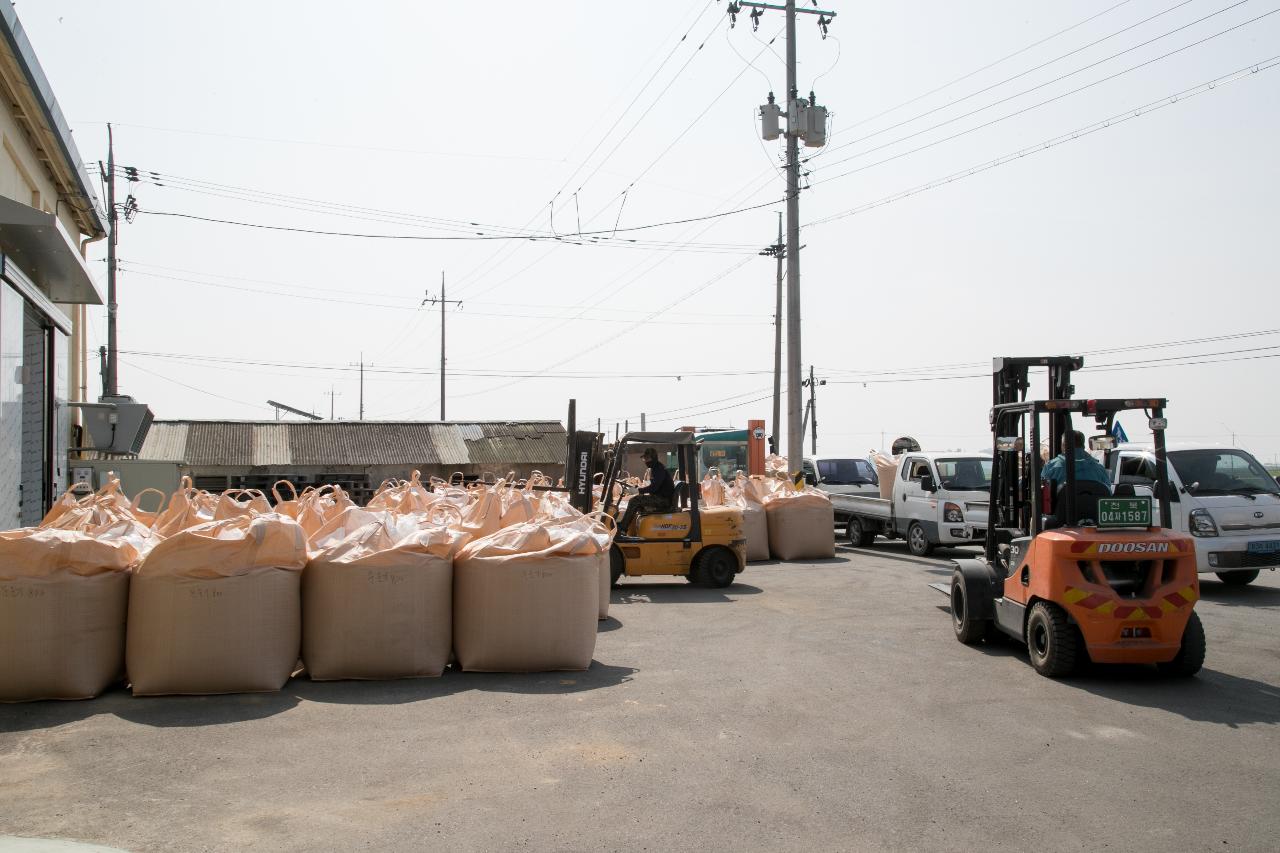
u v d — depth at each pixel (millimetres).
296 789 5309
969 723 6961
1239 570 14117
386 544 7988
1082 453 9102
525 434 38469
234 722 6523
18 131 15234
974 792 5520
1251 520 13641
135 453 21594
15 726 6328
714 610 12305
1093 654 8094
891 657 9289
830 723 6902
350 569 7750
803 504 18688
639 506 14695
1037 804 5344
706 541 14617
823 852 4648
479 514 9961
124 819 4816
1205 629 10859
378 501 12891
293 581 7586
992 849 4730
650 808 5164
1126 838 4887
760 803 5277
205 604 7062
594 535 8859
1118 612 8016
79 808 4945
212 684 7113
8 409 10133
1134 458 14797
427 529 8273
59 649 6793
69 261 13141
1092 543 8164
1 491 9961
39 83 14258
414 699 7301
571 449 14938
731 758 6051
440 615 8148
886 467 22109
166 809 4965
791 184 24047
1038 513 8992
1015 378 10539
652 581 15828
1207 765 6047
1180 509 13953
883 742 6457
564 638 8297
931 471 19250
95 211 20484
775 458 27531
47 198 17672
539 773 5680
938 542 18719
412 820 4918
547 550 8320
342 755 5918
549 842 4684
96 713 6637
